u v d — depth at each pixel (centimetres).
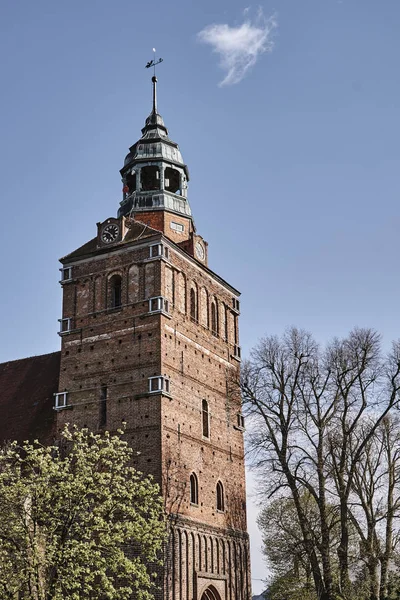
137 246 5578
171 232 5959
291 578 6994
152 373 5172
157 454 4944
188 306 5691
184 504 5062
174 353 5366
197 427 5438
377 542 5422
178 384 5325
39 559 3522
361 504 5469
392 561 5553
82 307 5684
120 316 5469
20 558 3541
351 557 5150
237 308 6462
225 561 5388
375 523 5353
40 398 5869
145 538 3884
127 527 3831
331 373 5453
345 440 5216
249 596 5575
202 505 5275
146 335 5303
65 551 3544
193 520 5109
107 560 3734
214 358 5909
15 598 3544
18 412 5853
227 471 5706
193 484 5259
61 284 5847
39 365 6256
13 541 3606
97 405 5322
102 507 3781
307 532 5231
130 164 6234
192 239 5941
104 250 5700
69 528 3666
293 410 5431
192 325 5691
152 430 5022
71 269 5841
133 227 5791
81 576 3847
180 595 4794
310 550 5138
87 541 3841
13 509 3684
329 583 4953
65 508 3719
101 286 5653
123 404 5206
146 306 5378
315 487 5788
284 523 7156
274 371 5550
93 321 5581
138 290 5469
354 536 6369
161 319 5291
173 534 4862
